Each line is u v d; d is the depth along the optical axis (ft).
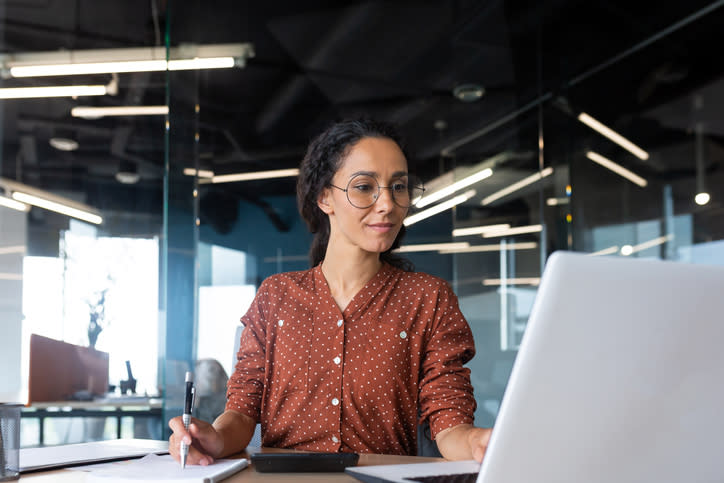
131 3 13.97
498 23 12.69
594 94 13.21
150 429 11.78
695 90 13.76
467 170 12.62
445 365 3.63
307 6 12.08
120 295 16.49
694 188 14.05
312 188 3.96
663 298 1.79
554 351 1.75
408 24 12.50
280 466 2.64
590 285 1.73
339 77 12.41
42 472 2.78
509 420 1.79
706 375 1.87
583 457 1.85
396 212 3.61
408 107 12.65
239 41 11.91
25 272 16.67
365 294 3.78
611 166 13.34
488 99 12.78
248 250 11.16
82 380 12.05
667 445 1.91
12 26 14.90
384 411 3.62
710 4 12.59
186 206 8.41
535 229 12.60
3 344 16.03
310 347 3.73
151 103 16.62
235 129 11.75
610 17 13.01
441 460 2.97
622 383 1.81
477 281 12.16
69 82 16.01
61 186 16.94
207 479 2.39
